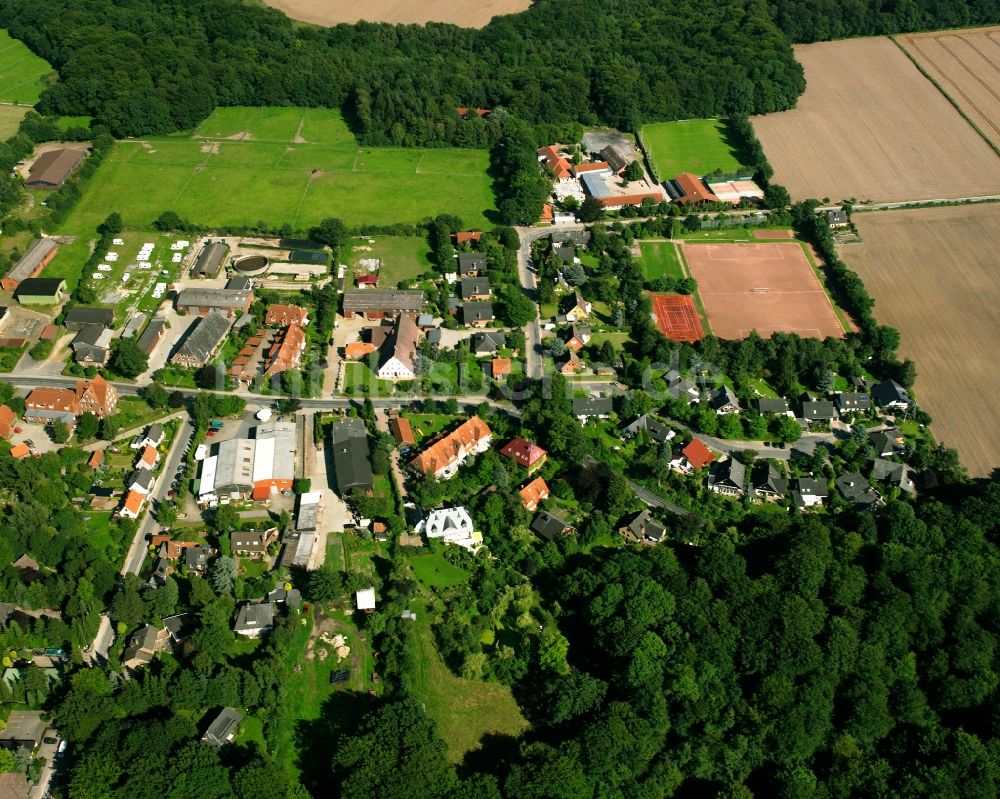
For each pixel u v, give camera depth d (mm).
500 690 175750
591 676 171375
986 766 155250
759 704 163125
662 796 158625
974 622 175625
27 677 166750
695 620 172750
